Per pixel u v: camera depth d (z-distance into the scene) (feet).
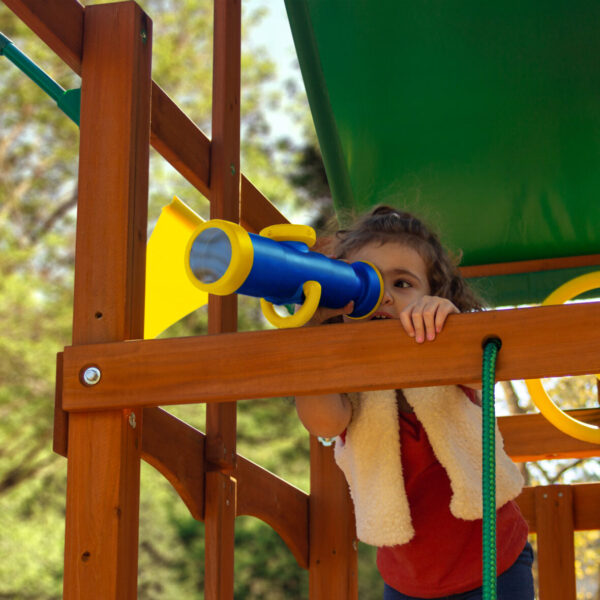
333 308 5.37
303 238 5.07
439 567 6.55
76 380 5.60
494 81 10.18
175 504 44.27
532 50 10.02
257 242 4.71
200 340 5.38
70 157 47.83
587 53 9.95
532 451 10.79
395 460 6.56
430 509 6.60
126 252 6.01
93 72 6.39
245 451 44.78
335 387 5.09
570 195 10.63
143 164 6.35
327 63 10.47
